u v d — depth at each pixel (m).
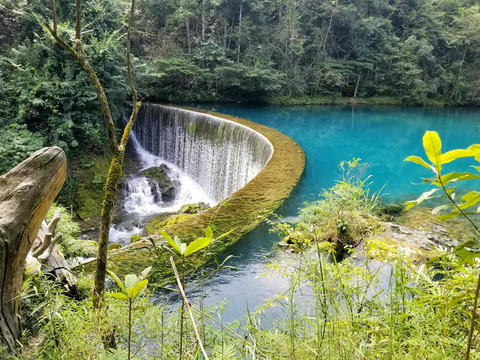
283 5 27.48
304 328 1.65
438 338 1.29
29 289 2.04
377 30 29.69
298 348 1.40
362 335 1.45
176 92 21.72
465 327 1.35
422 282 1.65
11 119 11.62
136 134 16.91
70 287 2.97
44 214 1.73
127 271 3.75
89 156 12.66
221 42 24.39
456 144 15.37
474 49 30.91
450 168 11.07
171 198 12.95
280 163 8.56
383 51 29.91
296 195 6.77
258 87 23.89
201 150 14.02
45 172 1.67
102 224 1.73
